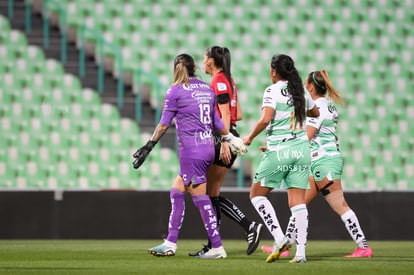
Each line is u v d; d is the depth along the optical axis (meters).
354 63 69.25
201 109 26.27
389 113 66.25
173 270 21.97
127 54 65.94
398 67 69.50
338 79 68.06
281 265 23.78
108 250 32.75
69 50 66.25
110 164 58.66
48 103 61.00
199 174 26.44
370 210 44.75
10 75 62.12
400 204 44.69
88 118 60.41
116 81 64.69
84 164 58.50
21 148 58.56
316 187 29.94
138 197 44.25
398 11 71.25
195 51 67.44
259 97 65.25
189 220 43.88
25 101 60.94
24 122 59.59
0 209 43.75
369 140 64.50
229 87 27.97
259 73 67.06
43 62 63.06
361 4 71.19
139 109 61.47
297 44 69.25
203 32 68.44
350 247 36.47
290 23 69.69
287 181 24.98
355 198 44.75
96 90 63.62
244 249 33.72
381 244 40.09
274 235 25.02
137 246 36.28
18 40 64.31
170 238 27.98
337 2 70.94
